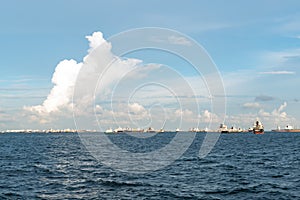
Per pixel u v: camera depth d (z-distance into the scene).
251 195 27.08
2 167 46.34
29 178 36.38
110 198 26.53
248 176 36.62
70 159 56.78
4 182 33.88
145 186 31.16
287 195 26.86
